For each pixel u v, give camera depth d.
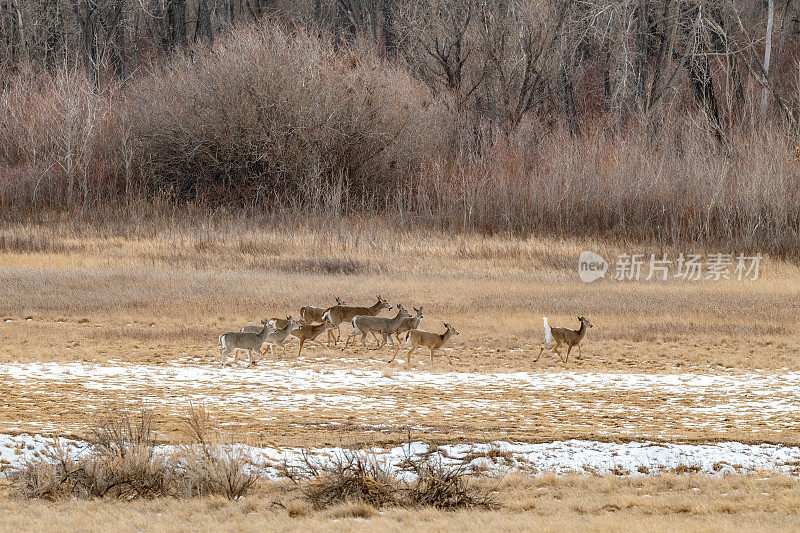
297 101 96.62
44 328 44.28
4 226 81.88
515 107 111.06
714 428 25.78
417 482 18.73
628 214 85.62
